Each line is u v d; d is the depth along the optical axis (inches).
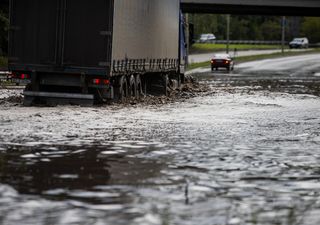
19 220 311.3
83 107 920.3
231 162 492.7
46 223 306.7
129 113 871.7
